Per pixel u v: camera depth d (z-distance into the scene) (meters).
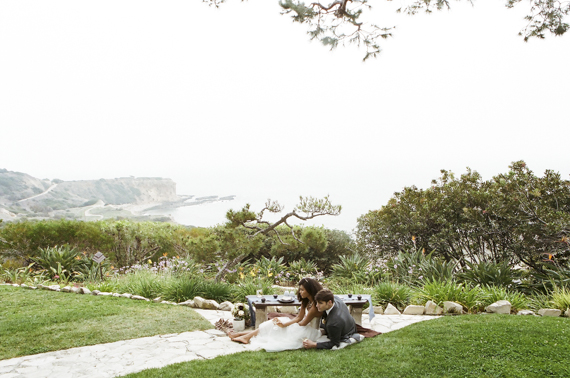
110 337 5.24
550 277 8.05
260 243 9.22
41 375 4.04
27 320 5.89
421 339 4.81
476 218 10.05
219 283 8.23
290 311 6.79
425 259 9.73
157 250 14.41
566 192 9.66
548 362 3.97
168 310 6.64
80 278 10.53
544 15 6.04
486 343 4.54
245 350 4.77
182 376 3.87
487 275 8.38
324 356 4.37
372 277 9.87
